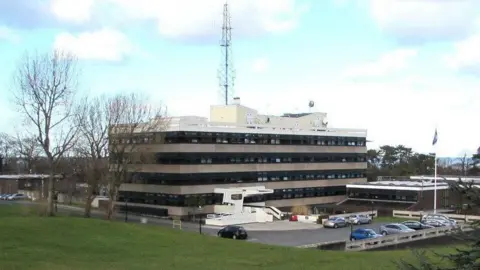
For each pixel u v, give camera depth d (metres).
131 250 31.72
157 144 77.25
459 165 157.25
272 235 61.22
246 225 71.25
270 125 95.19
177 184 78.25
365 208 90.00
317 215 78.19
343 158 106.12
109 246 32.25
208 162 81.44
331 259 32.59
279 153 93.31
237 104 99.44
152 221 74.06
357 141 109.31
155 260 28.83
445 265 17.30
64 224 37.91
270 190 83.31
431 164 149.25
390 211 87.62
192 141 79.44
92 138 66.12
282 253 34.34
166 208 79.12
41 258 26.78
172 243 35.66
